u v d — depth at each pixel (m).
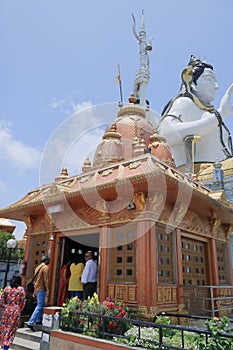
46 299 9.26
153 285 7.11
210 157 30.06
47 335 6.33
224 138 31.53
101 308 6.09
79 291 9.08
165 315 6.90
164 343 4.94
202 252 10.30
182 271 8.66
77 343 5.61
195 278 9.41
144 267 7.24
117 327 5.82
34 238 11.12
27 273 10.62
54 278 9.61
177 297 8.03
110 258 8.27
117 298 7.61
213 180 19.12
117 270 8.00
